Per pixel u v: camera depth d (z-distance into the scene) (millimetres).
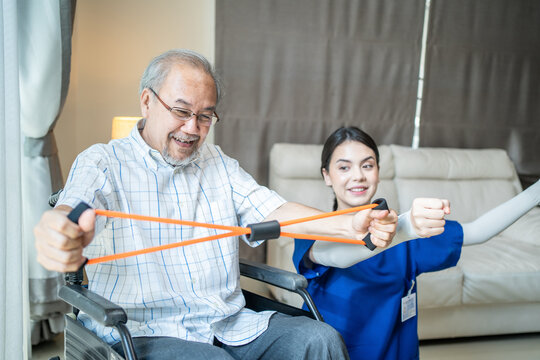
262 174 3301
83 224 798
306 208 1379
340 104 3379
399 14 3396
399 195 3145
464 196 3236
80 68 2955
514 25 3650
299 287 1274
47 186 2127
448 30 3523
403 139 3523
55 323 2227
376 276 1438
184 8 3111
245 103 3223
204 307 1248
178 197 1303
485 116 3689
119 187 1225
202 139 1280
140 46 3053
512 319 2545
